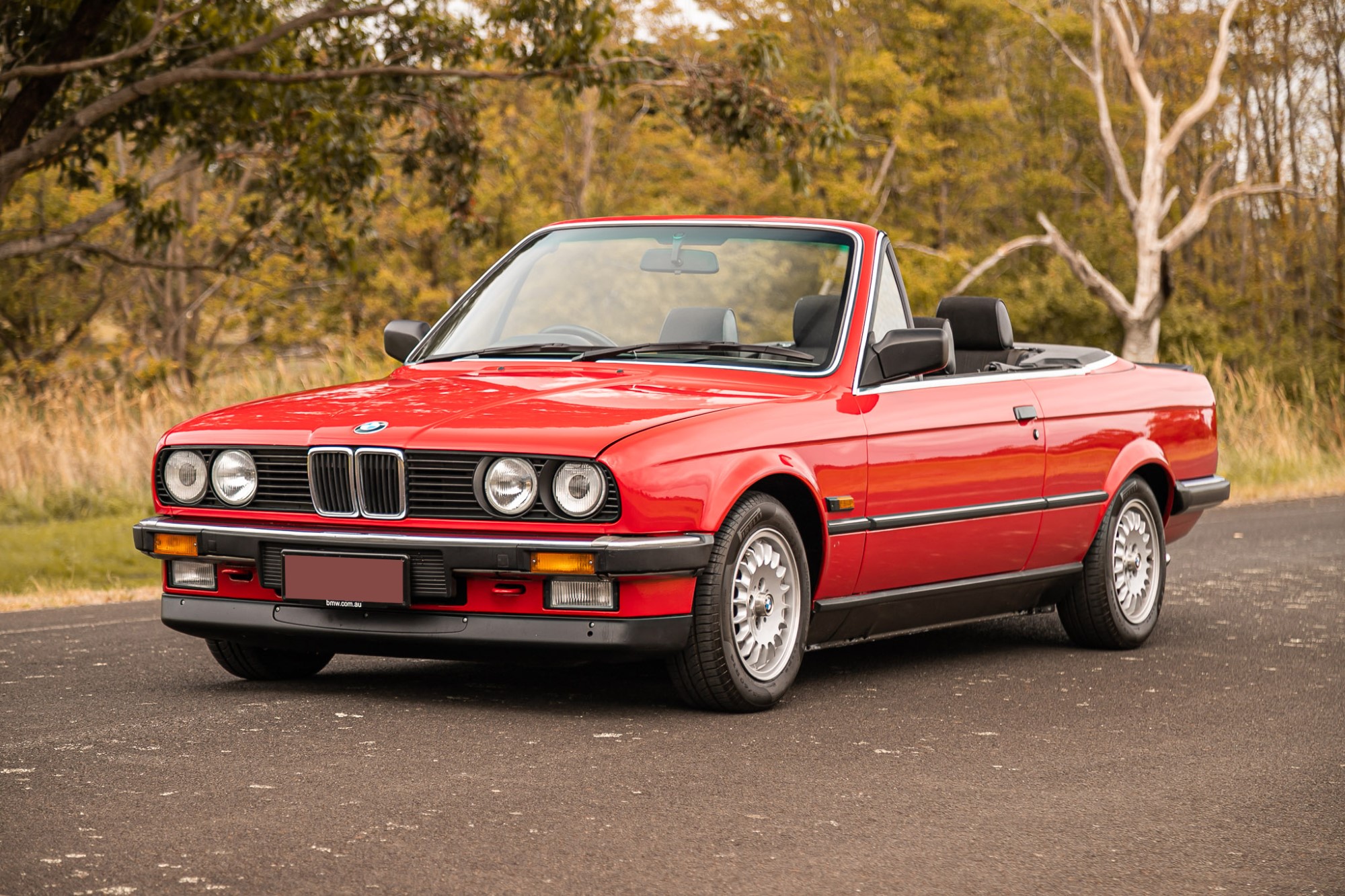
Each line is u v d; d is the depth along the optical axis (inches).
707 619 246.1
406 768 211.3
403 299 1487.5
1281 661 323.3
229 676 291.4
